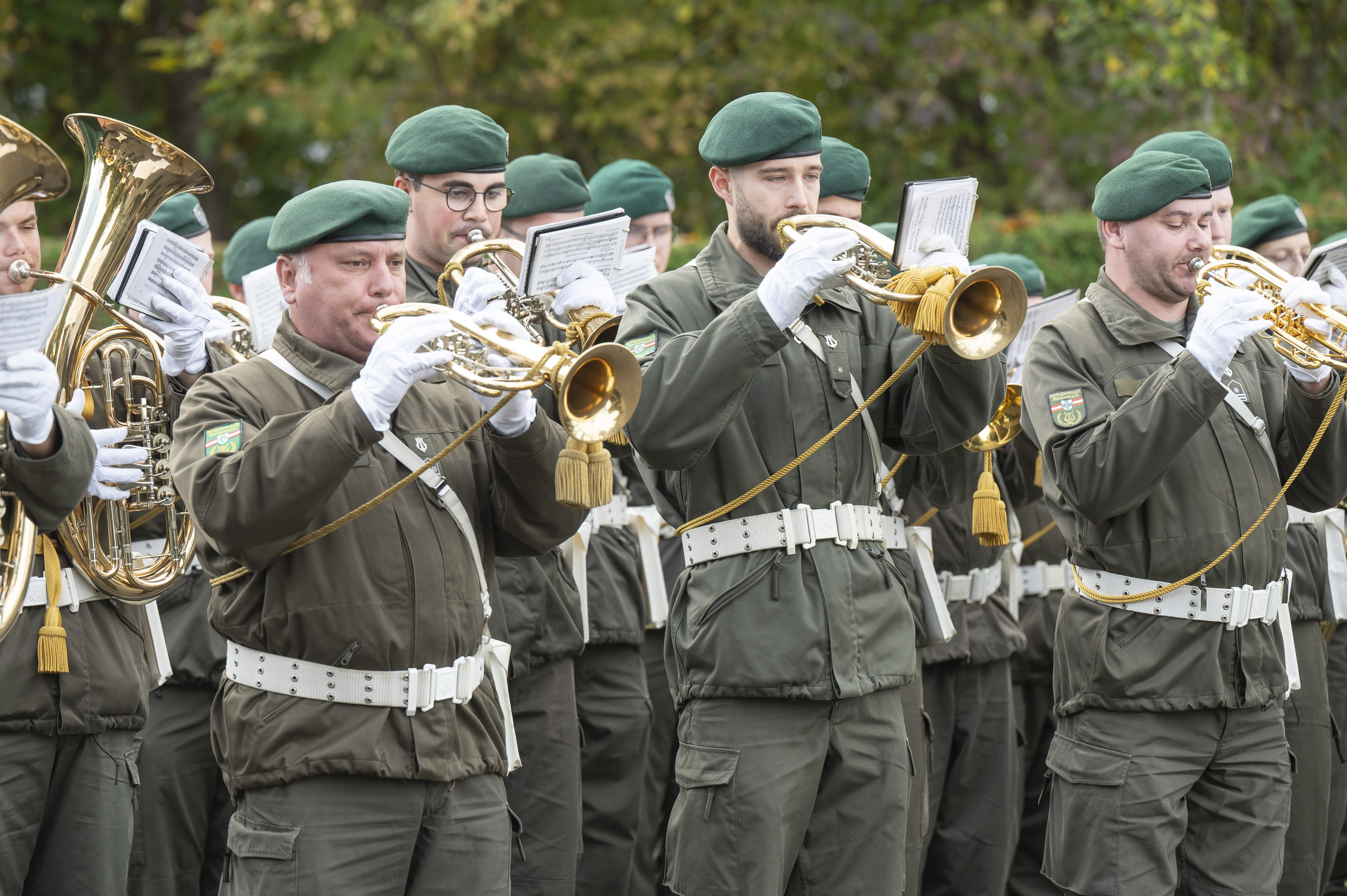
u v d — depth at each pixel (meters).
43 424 9.31
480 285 10.10
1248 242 17.77
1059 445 12.30
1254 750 12.45
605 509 14.87
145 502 11.49
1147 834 12.18
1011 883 16.73
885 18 36.75
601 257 11.92
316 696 9.45
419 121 13.37
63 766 11.26
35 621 10.98
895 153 37.19
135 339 11.55
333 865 9.30
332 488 9.10
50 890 11.22
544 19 38.19
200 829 13.45
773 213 11.06
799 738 10.55
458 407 10.26
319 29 34.75
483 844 9.83
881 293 9.78
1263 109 33.59
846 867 10.76
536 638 13.13
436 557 9.73
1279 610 12.63
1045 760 16.67
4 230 10.36
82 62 42.50
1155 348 12.73
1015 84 34.47
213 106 37.75
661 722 15.75
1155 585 12.30
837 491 10.89
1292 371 12.67
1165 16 31.73
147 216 10.74
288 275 10.07
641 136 36.53
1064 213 31.47
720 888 10.47
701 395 10.09
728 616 10.58
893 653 10.90
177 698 13.31
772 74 36.41
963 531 15.03
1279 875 12.43
